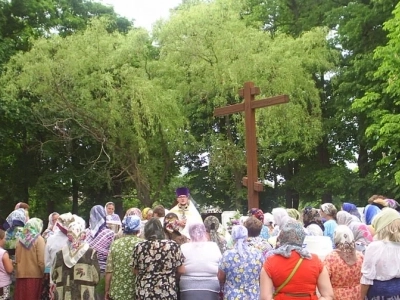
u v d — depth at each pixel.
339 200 27.02
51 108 22.64
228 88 22.12
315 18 26.73
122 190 28.81
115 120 22.59
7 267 8.22
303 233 5.07
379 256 5.60
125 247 6.72
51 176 26.58
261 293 4.92
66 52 22.16
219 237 7.60
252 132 12.41
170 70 23.06
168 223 7.27
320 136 24.22
